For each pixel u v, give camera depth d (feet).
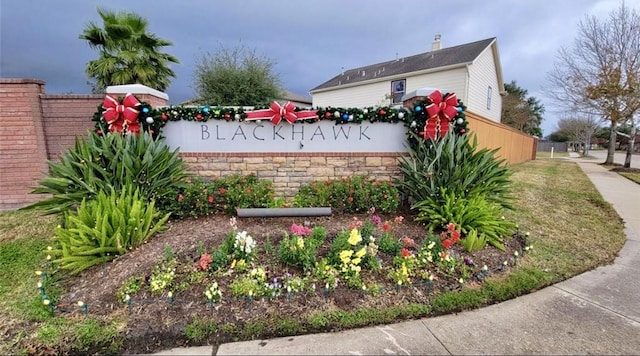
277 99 35.29
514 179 29.27
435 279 9.28
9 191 16.94
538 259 11.31
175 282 8.46
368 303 8.20
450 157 13.52
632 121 40.86
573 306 8.38
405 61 60.64
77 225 9.45
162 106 16.01
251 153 16.08
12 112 16.60
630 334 7.17
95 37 25.05
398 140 16.48
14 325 7.37
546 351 6.63
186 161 15.80
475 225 11.83
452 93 15.37
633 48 38.40
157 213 11.58
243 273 8.93
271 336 7.12
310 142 16.28
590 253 12.07
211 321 7.37
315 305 8.00
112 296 8.12
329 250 10.14
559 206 19.31
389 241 10.35
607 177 32.99
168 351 6.68
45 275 9.03
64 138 17.20
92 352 6.69
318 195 14.55
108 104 14.49
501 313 8.07
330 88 66.33
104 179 11.71
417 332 7.29
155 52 27.04
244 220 13.11
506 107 104.88
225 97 33.45
